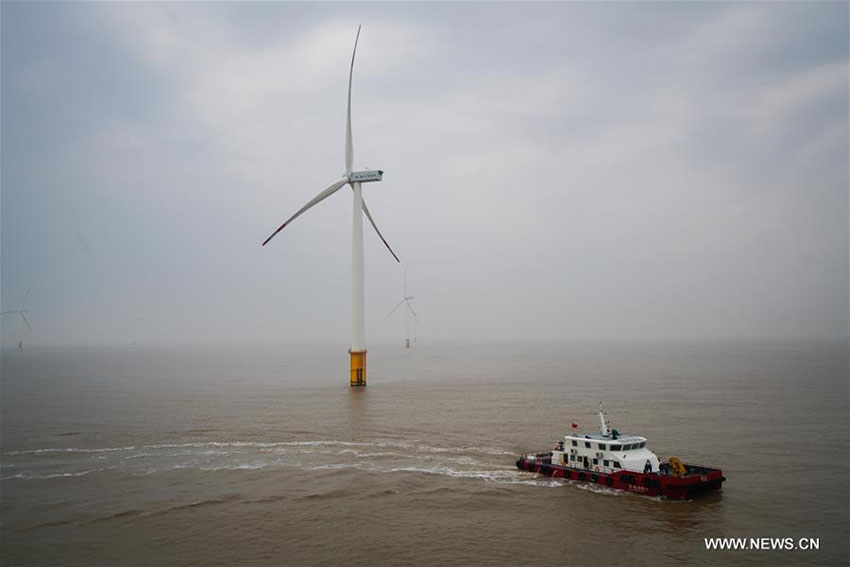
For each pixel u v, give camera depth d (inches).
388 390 5856.3
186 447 3144.7
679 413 4224.9
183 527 2011.6
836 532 1956.2
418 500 2253.9
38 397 5531.5
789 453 2955.2
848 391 5620.1
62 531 1984.5
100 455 2979.8
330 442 3245.6
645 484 2273.6
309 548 1845.5
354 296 5935.0
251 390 6023.6
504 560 1763.0
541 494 2316.7
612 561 1755.7
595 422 3833.7
